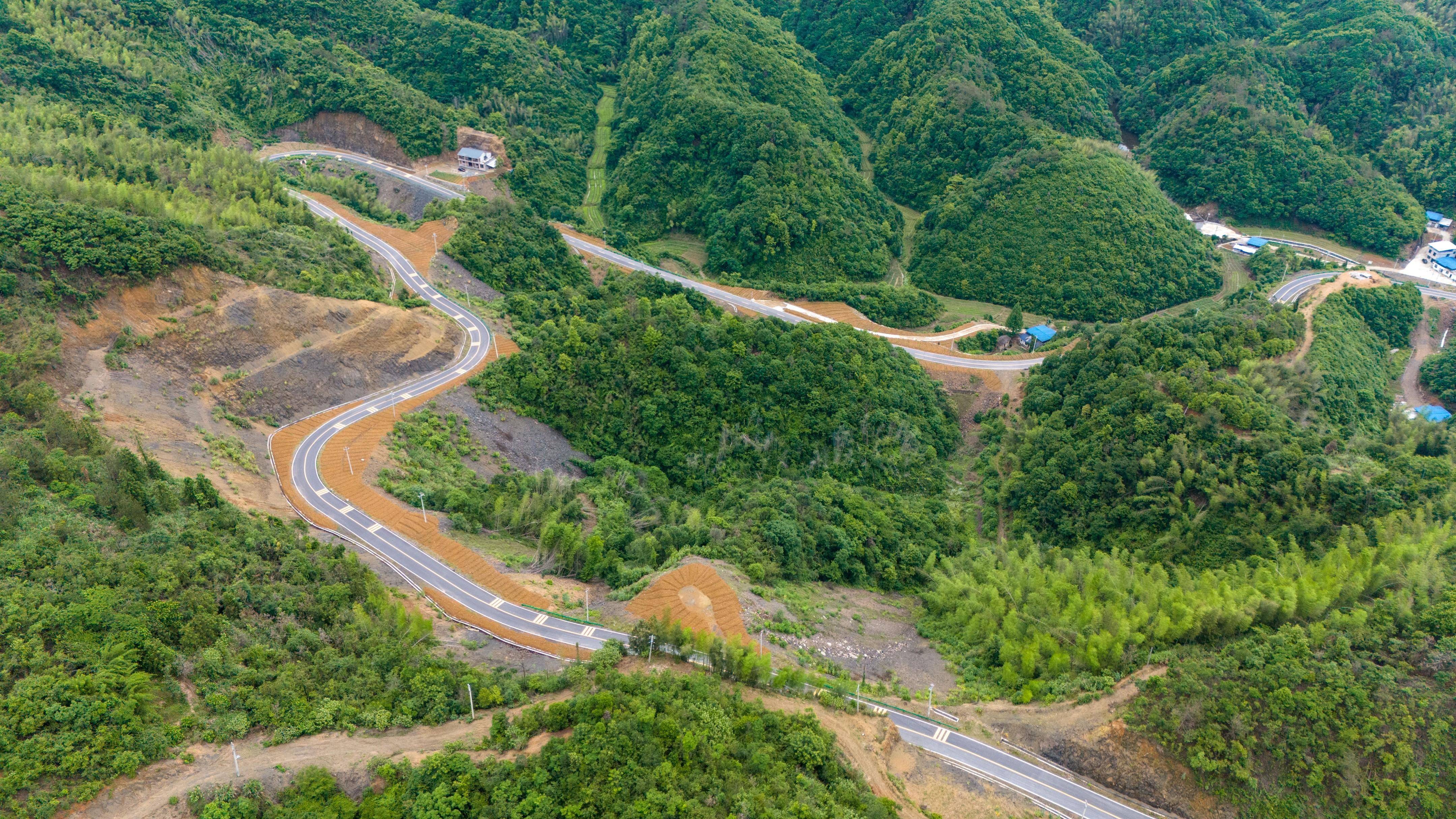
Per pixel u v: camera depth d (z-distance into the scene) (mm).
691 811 60312
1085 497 118500
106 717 59688
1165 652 81562
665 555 103812
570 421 132875
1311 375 132500
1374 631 80438
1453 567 88625
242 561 80312
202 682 66312
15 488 77188
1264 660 77375
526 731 66562
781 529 106812
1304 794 70812
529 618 88750
